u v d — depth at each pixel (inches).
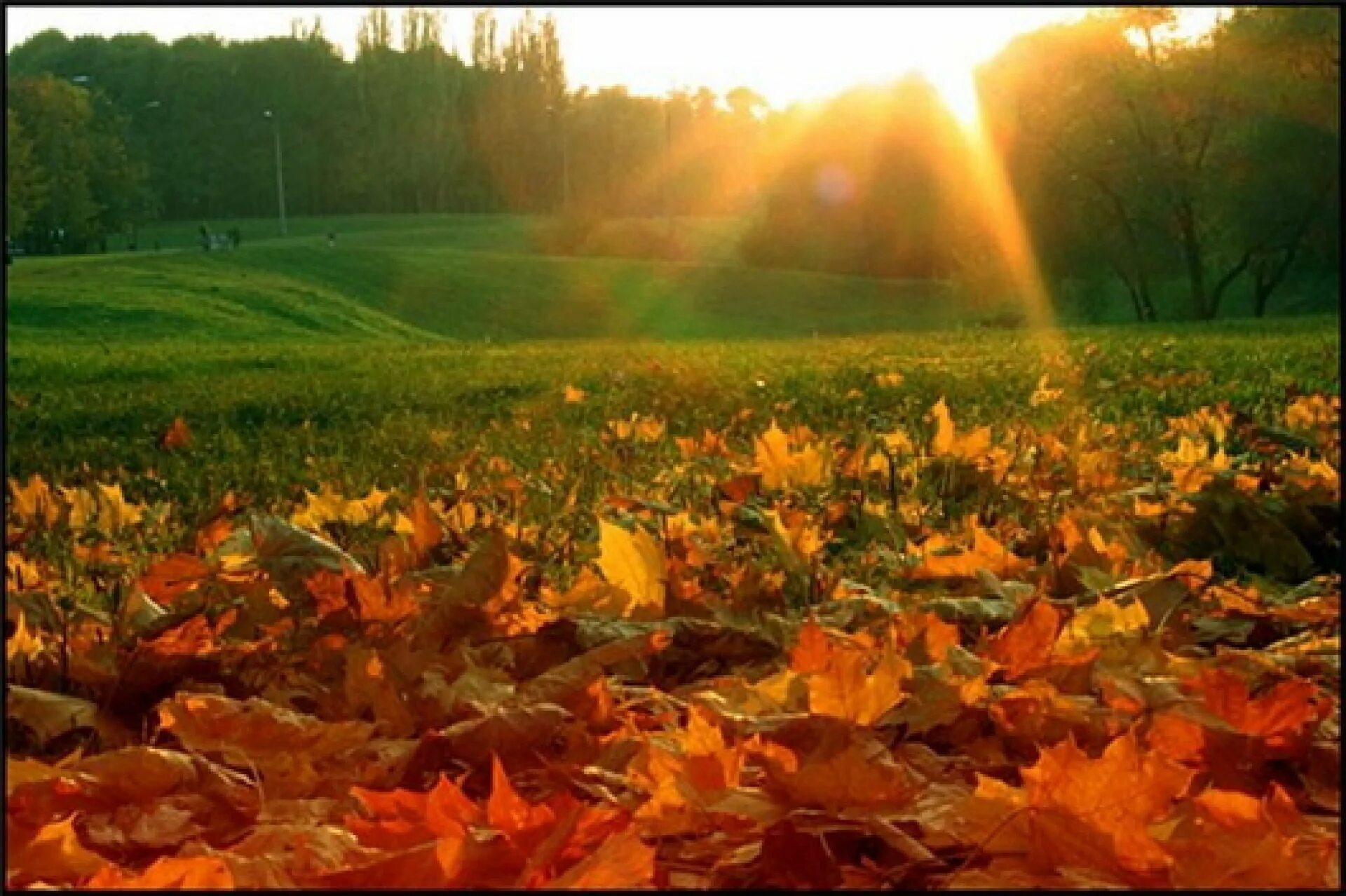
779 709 68.6
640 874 47.9
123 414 420.2
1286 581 115.6
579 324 2405.3
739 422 289.7
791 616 93.2
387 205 4424.2
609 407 350.3
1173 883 49.8
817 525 121.0
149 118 4220.0
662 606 92.0
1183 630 89.5
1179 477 127.4
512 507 139.9
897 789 56.6
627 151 4271.7
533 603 93.7
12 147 3058.6
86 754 75.7
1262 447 167.2
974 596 101.7
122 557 118.6
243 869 50.9
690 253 3292.3
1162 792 55.5
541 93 4328.3
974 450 146.2
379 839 56.1
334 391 525.7
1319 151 1632.6
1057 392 290.0
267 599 90.6
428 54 4357.8
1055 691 70.2
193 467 223.5
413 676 78.7
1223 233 1808.6
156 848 59.3
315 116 4301.2
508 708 68.7
